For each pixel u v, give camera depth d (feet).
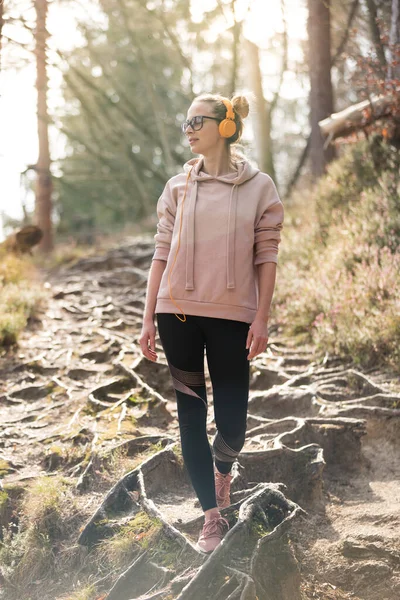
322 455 11.96
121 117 74.74
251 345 8.43
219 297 8.42
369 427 13.76
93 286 29.73
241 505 9.45
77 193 82.07
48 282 30.96
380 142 27.27
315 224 27.27
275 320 22.38
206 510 8.75
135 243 39.99
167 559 8.89
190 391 8.84
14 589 9.55
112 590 8.68
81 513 10.69
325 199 28.76
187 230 8.57
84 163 79.56
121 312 25.30
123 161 71.61
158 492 11.25
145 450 12.66
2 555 10.02
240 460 11.71
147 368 17.97
